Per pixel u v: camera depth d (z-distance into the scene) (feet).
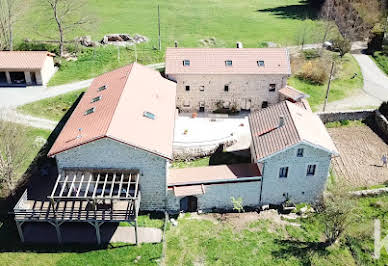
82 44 228.22
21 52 197.67
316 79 209.87
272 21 283.79
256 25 275.59
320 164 132.05
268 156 127.85
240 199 132.77
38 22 256.93
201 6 311.68
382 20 258.78
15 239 119.14
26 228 122.42
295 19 287.48
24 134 155.02
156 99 147.84
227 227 128.47
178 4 312.50
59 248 116.47
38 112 177.27
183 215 132.67
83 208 120.06
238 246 121.29
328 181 147.13
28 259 112.47
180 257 116.78
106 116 127.24
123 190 126.62
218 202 134.82
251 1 331.77
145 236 122.11
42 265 110.83
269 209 137.28
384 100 198.08
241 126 175.22
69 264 111.45
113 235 121.70
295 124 134.21
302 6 317.42
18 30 245.24
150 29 259.39
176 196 126.31
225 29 266.77
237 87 179.22
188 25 270.67
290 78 211.41
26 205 123.34
